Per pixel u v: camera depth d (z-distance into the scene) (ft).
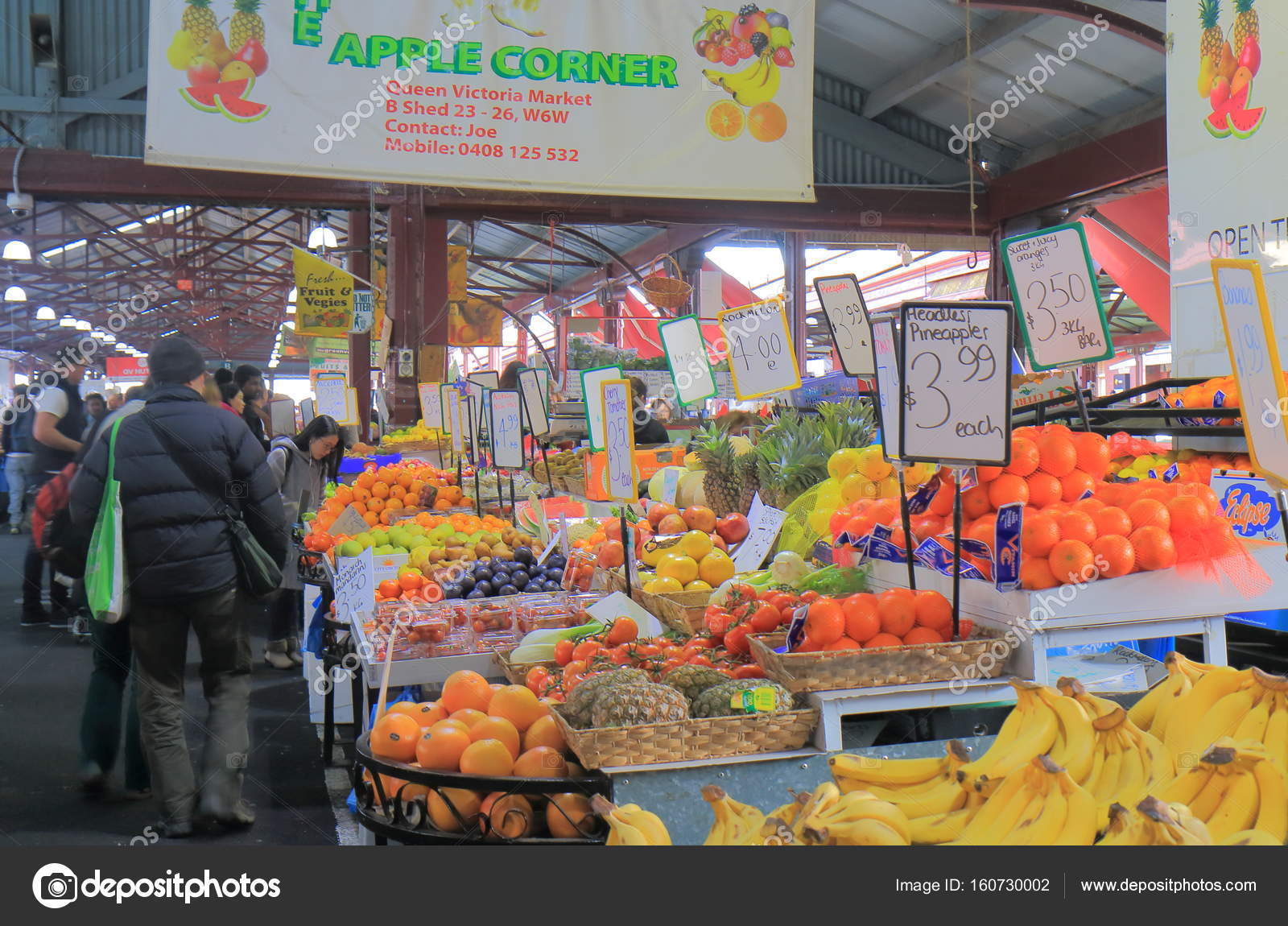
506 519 15.66
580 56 19.66
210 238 58.34
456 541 12.75
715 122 20.21
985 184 37.04
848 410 11.69
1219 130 11.66
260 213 62.39
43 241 59.88
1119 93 30.81
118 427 9.93
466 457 23.31
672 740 5.77
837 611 6.16
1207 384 9.83
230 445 10.17
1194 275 12.16
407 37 19.06
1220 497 7.27
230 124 18.61
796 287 43.29
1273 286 10.95
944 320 6.18
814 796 4.94
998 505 6.54
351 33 18.88
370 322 34.50
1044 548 6.06
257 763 12.64
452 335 48.14
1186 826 4.27
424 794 6.31
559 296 70.95
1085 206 34.06
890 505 7.44
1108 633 6.15
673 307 30.71
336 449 20.18
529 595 10.13
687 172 20.17
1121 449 10.01
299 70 18.78
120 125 30.50
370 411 40.06
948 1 28.27
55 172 29.37
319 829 10.41
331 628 12.00
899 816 4.86
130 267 64.44
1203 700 5.32
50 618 20.49
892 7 29.84
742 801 5.72
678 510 11.21
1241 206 11.38
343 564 10.33
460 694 6.79
